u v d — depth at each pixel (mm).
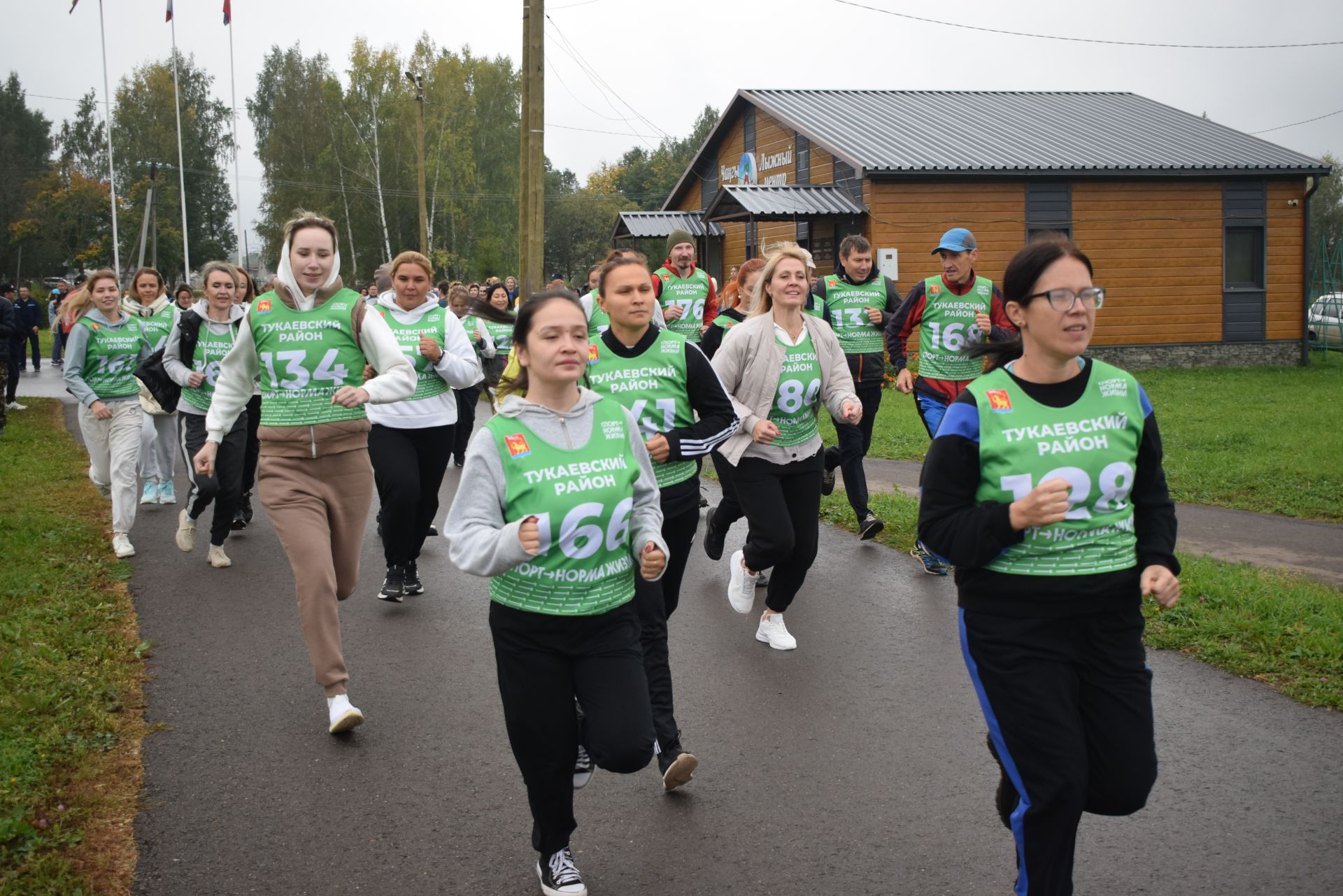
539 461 3205
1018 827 2826
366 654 5812
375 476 6664
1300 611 5879
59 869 3500
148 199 56344
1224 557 7559
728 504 6543
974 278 7559
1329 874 3451
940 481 2900
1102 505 2844
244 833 3836
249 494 8961
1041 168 22359
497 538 3092
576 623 3238
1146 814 3873
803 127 24375
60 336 29141
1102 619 2848
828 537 8391
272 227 59906
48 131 85375
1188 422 14484
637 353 4602
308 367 4918
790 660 5621
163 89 71000
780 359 5379
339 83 59500
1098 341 23781
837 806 3992
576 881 3367
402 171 57844
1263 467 10797
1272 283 24656
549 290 3281
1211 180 23953
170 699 5152
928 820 3871
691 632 6133
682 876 3520
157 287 9531
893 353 7777
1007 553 2834
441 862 3639
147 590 7074
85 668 5449
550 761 3301
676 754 4109
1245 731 4578
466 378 6727
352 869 3590
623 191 95438
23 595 6641
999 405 2875
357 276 58469
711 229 29828
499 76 60844
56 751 4434
